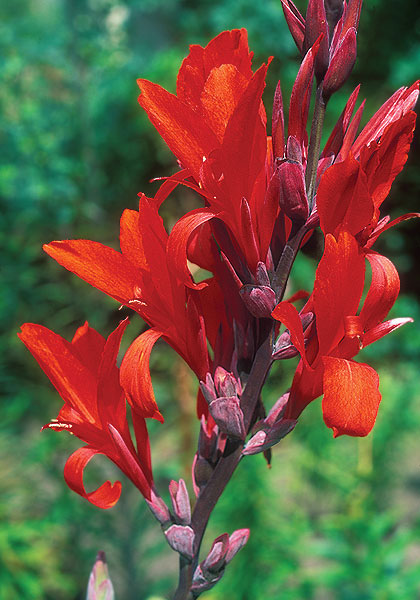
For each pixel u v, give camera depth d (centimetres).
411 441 133
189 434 120
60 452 138
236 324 34
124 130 247
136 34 261
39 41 206
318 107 32
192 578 34
